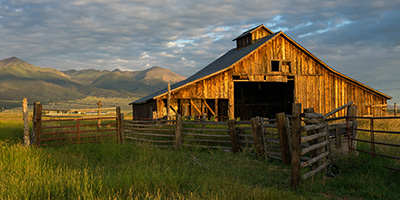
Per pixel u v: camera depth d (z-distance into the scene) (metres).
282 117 9.20
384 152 9.50
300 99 24.62
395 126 17.70
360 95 26.09
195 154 11.12
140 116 28.30
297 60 24.92
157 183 6.65
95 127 19.55
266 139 10.25
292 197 6.11
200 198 5.81
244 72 23.70
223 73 23.22
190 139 12.51
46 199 5.65
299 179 6.93
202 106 24.95
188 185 6.89
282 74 24.45
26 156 9.06
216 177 7.66
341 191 6.77
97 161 10.02
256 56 24.06
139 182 6.59
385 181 7.21
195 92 22.39
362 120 21.25
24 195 5.53
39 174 6.98
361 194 6.54
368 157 8.95
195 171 8.33
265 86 31.23
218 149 11.97
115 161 9.84
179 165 8.96
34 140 12.84
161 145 12.84
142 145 12.50
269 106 31.45
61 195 5.82
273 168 8.83
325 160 8.29
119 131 14.19
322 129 8.38
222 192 6.21
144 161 9.40
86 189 5.63
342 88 25.77
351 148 8.98
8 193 5.67
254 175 8.25
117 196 5.70
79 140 13.24
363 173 7.91
